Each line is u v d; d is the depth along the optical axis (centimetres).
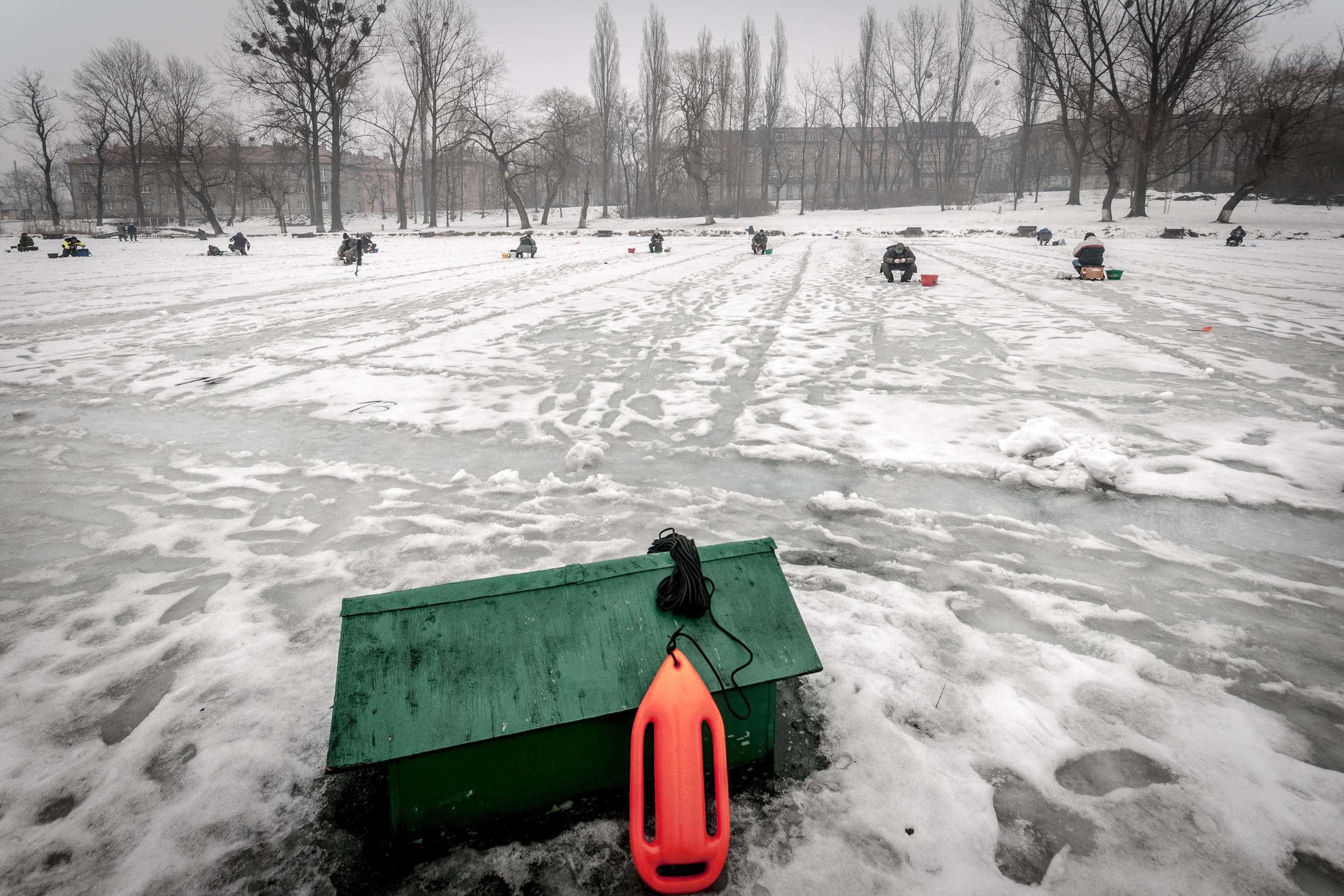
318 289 1709
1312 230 4028
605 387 722
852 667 267
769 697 205
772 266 2253
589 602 202
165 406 669
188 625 302
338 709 175
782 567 349
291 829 198
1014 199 7550
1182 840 192
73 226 6481
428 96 6481
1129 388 697
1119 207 5759
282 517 417
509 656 190
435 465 503
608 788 196
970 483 462
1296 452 510
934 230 5075
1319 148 5578
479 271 2169
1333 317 1109
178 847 192
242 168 7038
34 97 6675
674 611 204
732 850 187
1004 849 189
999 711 242
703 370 796
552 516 412
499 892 176
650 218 7288
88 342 1006
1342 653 278
